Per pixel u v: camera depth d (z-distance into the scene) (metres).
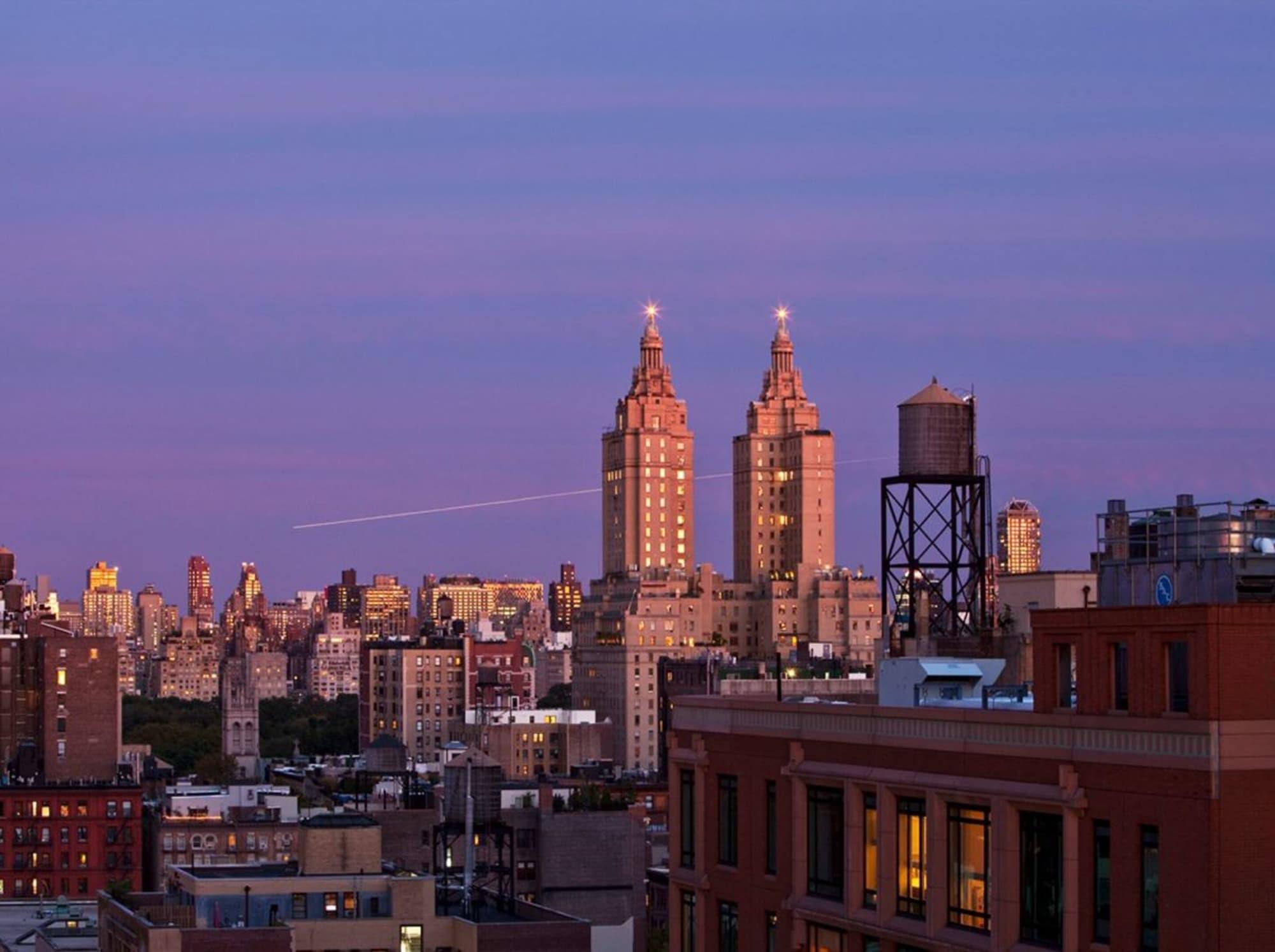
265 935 154.75
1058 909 56.97
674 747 78.38
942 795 61.03
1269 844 51.62
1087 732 55.72
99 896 182.50
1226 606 51.94
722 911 74.75
